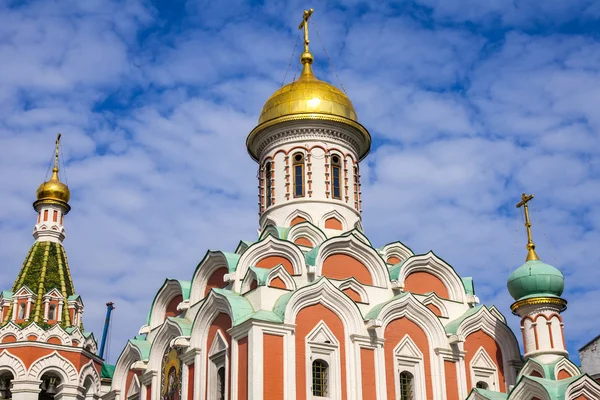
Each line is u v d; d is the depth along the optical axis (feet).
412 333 120.26
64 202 150.41
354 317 115.44
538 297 116.57
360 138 145.69
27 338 129.49
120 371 138.00
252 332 105.91
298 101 141.08
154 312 137.08
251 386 103.19
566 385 105.50
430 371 119.55
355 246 125.90
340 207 137.69
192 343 117.91
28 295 135.95
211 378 113.91
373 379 113.29
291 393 105.70
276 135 141.79
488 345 126.72
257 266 121.39
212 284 126.82
